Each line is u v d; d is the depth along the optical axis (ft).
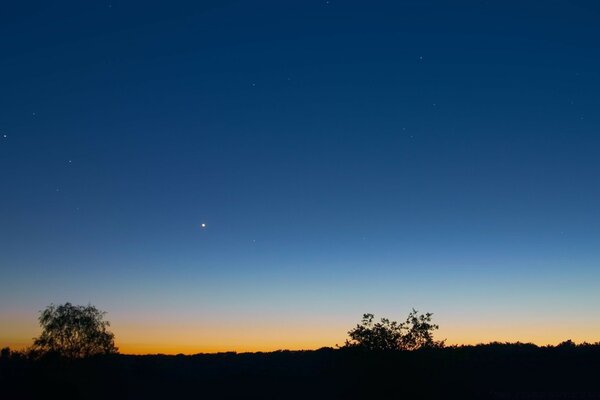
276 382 228.43
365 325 126.11
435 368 122.93
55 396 176.45
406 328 125.80
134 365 291.99
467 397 123.44
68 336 199.00
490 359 239.50
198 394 230.89
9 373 190.80
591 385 207.10
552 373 221.66
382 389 118.52
